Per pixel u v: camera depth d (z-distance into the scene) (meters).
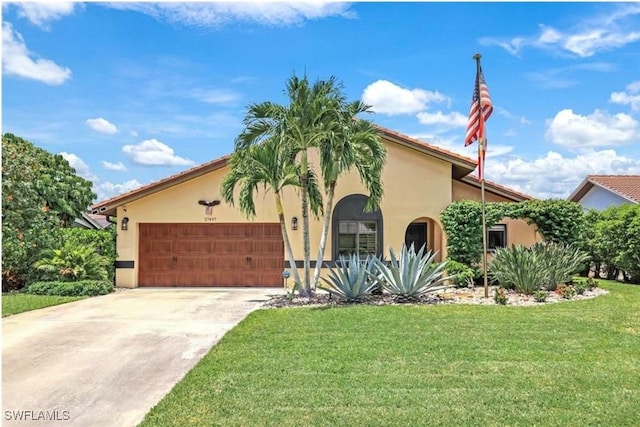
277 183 14.29
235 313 12.02
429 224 19.08
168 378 7.04
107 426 5.46
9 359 8.01
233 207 17.91
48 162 26.05
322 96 13.16
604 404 5.74
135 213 18.03
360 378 6.68
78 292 15.36
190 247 18.20
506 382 6.48
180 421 5.41
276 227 18.06
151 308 12.85
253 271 18.03
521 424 5.24
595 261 21.08
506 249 15.11
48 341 9.16
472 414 5.49
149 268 18.19
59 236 17.42
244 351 8.12
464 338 8.81
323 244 14.52
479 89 13.83
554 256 14.84
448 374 6.82
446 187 17.84
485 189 19.20
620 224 18.66
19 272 16.67
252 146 13.67
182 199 17.98
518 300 13.13
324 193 17.69
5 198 15.73
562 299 13.44
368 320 10.45
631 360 7.44
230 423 5.33
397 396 6.02
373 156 13.98
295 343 8.58
